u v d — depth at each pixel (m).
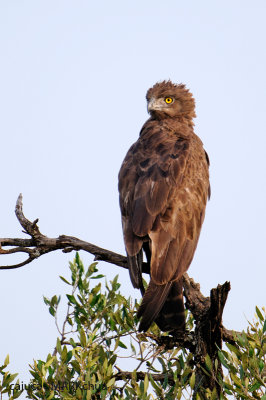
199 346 10.26
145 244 11.59
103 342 10.84
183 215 11.70
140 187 11.88
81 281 10.95
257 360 8.98
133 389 9.26
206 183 12.80
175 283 10.94
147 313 10.30
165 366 10.55
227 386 8.82
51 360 9.67
